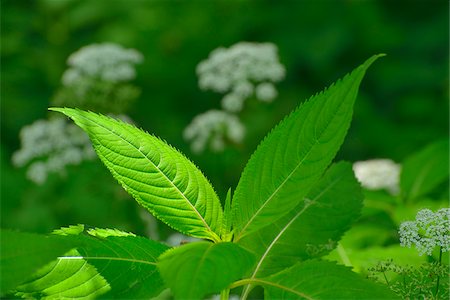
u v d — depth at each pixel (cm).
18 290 138
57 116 489
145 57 912
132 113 814
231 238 151
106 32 931
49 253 118
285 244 165
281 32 920
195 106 901
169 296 240
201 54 935
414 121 872
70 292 142
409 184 255
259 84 494
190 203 149
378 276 167
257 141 699
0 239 118
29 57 926
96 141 143
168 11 989
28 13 969
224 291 139
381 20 937
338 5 924
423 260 177
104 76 450
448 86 869
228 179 588
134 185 146
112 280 144
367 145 829
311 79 894
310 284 133
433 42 908
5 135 828
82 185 452
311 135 140
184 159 148
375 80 921
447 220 144
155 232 345
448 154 256
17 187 579
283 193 144
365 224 230
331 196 173
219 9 979
